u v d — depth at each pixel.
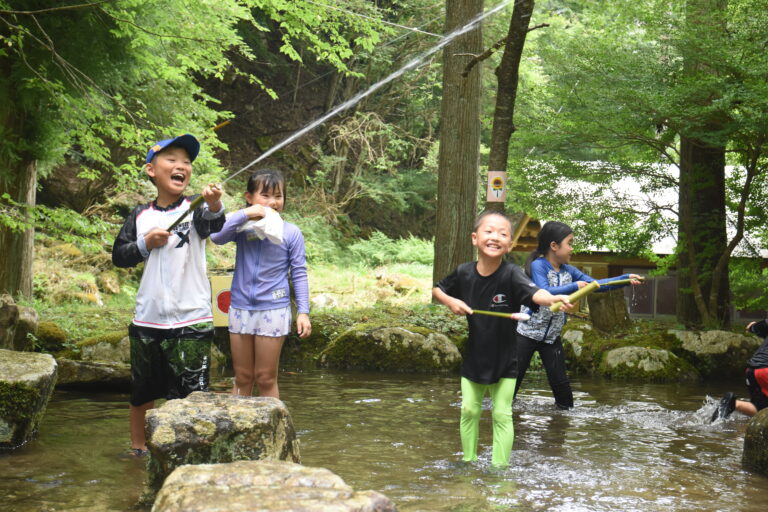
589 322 10.41
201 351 4.12
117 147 14.92
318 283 19.91
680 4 10.66
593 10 11.45
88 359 7.98
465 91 12.16
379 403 6.54
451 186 12.18
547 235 6.21
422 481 3.87
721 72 10.05
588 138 10.93
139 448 4.34
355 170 27.62
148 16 9.11
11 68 8.66
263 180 4.58
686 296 11.61
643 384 8.48
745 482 4.07
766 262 12.15
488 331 4.27
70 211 8.64
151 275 4.11
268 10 10.45
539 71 20.03
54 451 4.33
